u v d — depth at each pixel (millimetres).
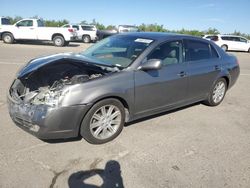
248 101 6781
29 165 3391
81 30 26453
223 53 6047
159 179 3271
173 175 3367
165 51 4668
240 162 3775
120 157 3699
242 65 14367
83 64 4230
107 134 4074
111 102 3943
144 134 4422
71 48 19141
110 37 5461
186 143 4227
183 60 4980
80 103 3570
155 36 4828
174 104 4969
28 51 15086
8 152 3645
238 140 4461
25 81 4113
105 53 4773
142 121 4922
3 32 19531
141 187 3113
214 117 5441
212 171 3510
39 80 4117
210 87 5711
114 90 3850
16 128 4344
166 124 4895
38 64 4273
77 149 3826
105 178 3234
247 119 5465
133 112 4289
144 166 3521
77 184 3102
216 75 5711
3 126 4398
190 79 5055
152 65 4043
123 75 4004
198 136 4504
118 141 4133
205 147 4137
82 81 3652
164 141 4238
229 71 6043
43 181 3113
